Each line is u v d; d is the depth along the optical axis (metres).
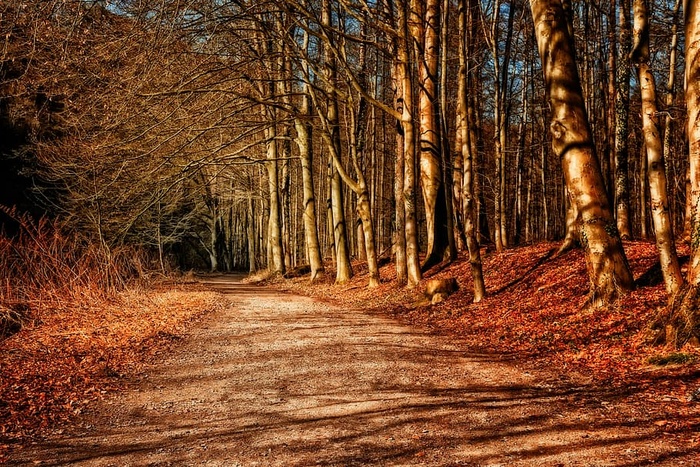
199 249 61.19
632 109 25.64
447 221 21.59
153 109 17.22
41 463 5.02
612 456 4.68
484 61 25.09
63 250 17.25
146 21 12.59
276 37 19.64
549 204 37.72
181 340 11.66
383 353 9.85
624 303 10.25
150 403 7.02
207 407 6.78
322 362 9.20
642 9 9.44
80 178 18.67
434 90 20.81
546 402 6.43
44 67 10.48
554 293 13.00
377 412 6.29
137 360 9.59
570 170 10.83
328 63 24.44
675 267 9.37
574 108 10.78
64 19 9.92
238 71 18.88
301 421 6.06
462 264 20.42
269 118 26.41
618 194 17.77
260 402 6.92
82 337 11.30
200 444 5.43
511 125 36.28
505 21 25.69
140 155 17.48
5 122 20.00
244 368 8.94
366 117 32.94
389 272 24.89
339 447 5.19
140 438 5.68
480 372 8.23
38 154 20.42
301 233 48.25
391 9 19.33
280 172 38.09
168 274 29.56
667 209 9.44
